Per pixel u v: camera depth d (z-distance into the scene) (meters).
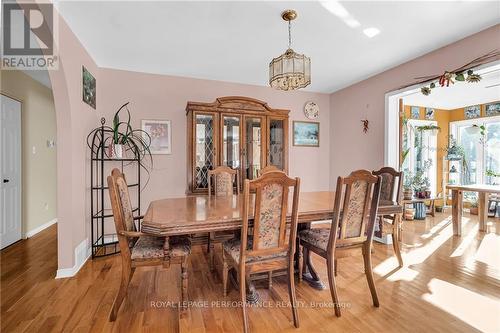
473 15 2.10
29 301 1.88
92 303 1.85
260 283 2.19
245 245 1.54
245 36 2.47
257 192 1.51
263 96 4.02
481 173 5.19
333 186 4.36
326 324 1.63
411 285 2.12
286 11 2.05
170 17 2.14
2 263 2.57
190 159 3.16
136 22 2.22
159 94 3.47
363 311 1.76
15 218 3.23
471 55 2.41
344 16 2.12
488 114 5.04
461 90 4.25
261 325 1.61
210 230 1.59
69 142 2.30
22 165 3.38
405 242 3.23
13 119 3.21
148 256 1.71
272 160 3.57
